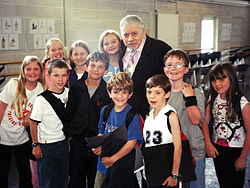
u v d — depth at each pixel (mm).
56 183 2277
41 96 2162
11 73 5531
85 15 6551
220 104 1993
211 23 10633
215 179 2879
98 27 6848
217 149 2041
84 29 6582
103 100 2166
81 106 2176
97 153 1896
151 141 1801
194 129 1929
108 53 2363
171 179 1703
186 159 1728
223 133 1989
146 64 2219
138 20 2154
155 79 1771
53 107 2168
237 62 7773
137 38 2152
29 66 2307
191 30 9664
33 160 2490
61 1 6074
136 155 1890
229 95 1923
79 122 2180
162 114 1773
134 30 2135
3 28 5293
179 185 1717
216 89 1974
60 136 2229
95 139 1870
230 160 1998
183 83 1956
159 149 1731
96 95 2168
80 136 2191
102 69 2152
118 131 1826
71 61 2773
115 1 7117
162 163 1721
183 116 1908
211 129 2090
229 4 11016
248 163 3090
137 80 2225
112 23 7148
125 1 7367
